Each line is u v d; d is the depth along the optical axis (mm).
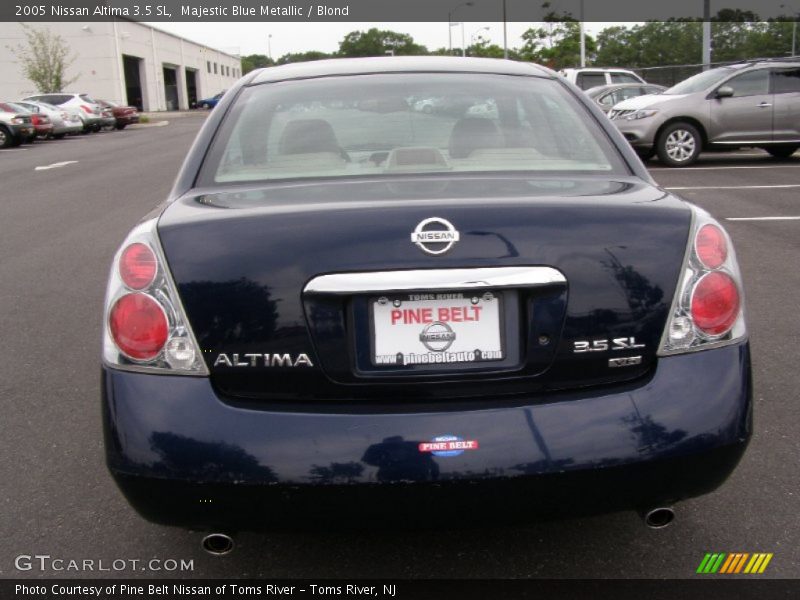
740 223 8609
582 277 2260
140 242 2324
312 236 2238
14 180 15758
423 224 2229
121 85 58031
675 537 2848
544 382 2273
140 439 2217
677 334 2309
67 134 34344
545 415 2217
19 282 6957
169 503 2230
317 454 2174
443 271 2217
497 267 2229
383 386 2242
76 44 56062
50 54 48344
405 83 3275
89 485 3334
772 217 8914
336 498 2178
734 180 12156
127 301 2279
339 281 2209
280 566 2738
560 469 2182
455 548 2811
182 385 2242
